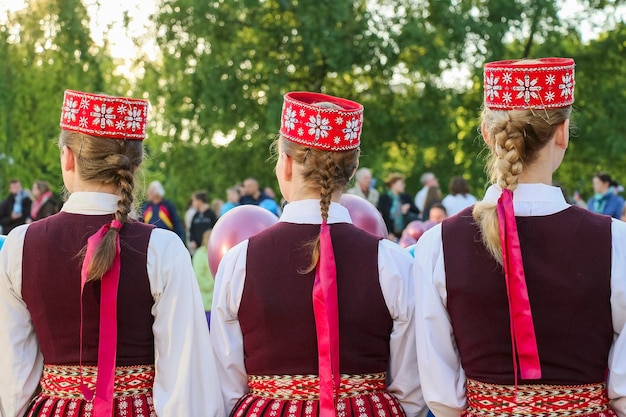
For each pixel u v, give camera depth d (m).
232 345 2.67
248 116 17.72
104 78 17.02
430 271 2.50
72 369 2.56
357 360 2.56
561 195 2.45
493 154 2.51
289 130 2.64
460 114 18.67
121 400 2.56
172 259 2.61
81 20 16.64
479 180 18.12
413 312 2.61
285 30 17.36
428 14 17.67
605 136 18.38
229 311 2.66
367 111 18.16
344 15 16.45
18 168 17.92
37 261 2.59
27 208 13.24
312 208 2.64
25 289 2.60
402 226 11.21
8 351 2.61
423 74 17.12
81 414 2.53
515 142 2.38
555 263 2.37
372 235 2.67
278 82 17.25
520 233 2.40
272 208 10.74
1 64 16.95
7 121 17.16
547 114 2.40
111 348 2.51
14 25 16.95
